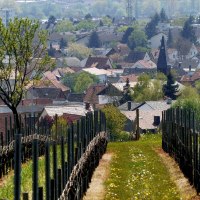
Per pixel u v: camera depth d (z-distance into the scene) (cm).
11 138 8812
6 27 10594
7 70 10575
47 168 5378
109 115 17600
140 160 10119
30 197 6300
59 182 5750
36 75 10919
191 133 7781
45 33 10931
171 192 7469
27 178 7481
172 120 10200
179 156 9050
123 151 11412
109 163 9738
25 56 10638
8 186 7069
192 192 7350
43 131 10525
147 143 12862
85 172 7438
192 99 18975
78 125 7506
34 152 5078
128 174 8725
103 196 7244
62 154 5988
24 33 10631
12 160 8612
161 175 8638
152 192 7512
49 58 10956
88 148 8125
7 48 10538
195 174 7369
